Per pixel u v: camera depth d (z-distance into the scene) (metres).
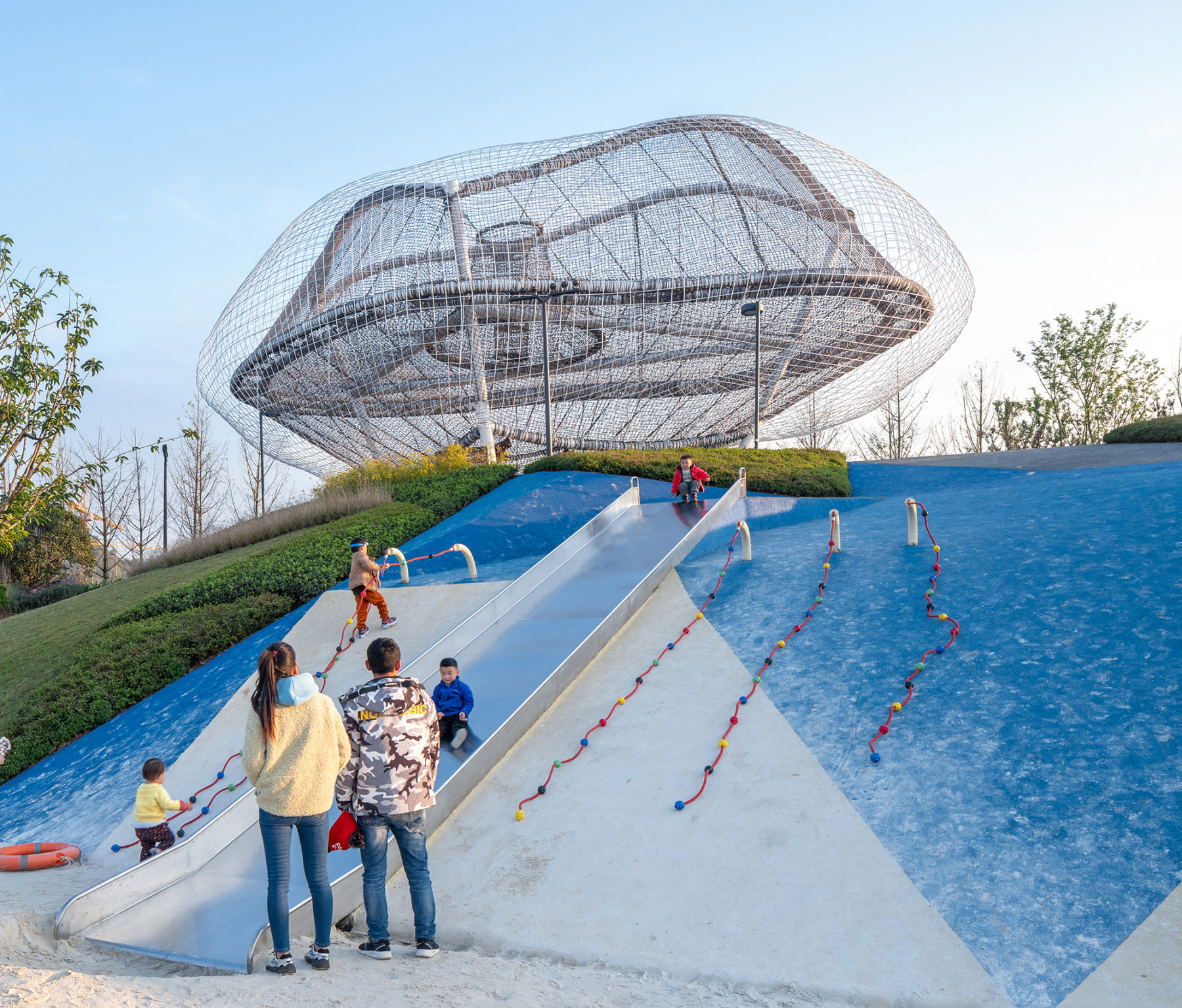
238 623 13.65
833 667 8.27
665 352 35.78
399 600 13.02
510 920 5.44
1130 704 6.55
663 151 35.44
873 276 33.72
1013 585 9.10
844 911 5.07
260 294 35.34
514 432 39.03
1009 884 5.08
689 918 5.21
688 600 10.88
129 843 8.37
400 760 4.80
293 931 5.28
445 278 33.03
